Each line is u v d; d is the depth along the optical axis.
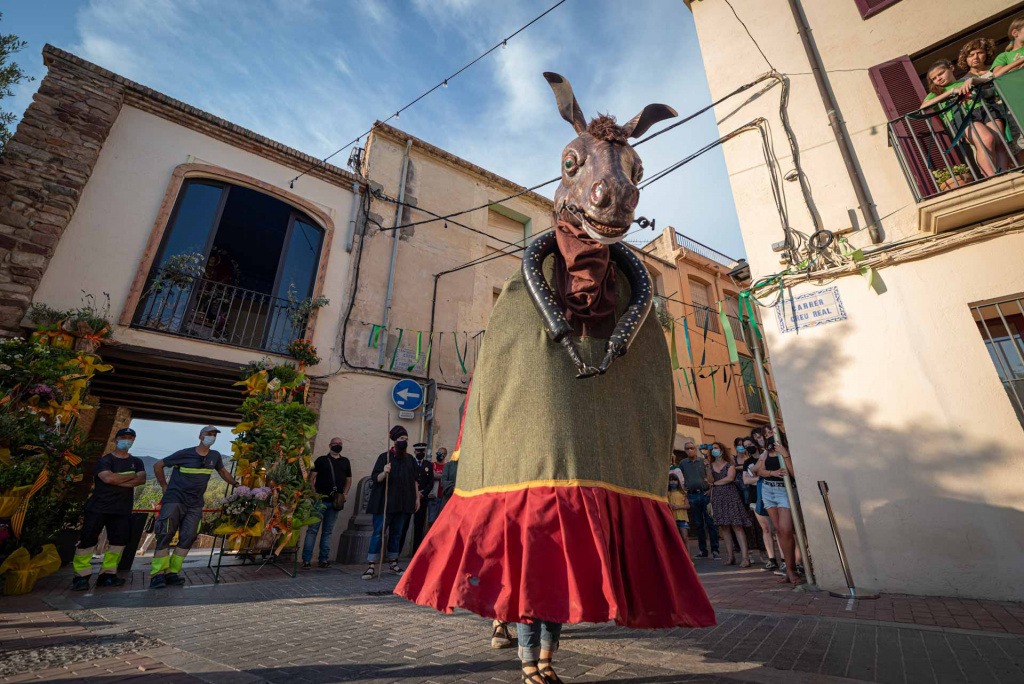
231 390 8.16
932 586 4.31
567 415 1.77
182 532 5.05
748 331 6.07
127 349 6.73
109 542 4.87
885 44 6.10
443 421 9.57
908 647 2.51
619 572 1.58
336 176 9.73
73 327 6.17
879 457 4.80
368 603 3.94
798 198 5.96
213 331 8.04
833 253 5.55
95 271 6.93
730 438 13.69
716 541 8.59
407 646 2.50
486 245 11.69
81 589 4.51
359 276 9.42
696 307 14.55
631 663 2.19
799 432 5.25
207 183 8.52
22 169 6.55
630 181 1.77
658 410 2.01
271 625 3.04
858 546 4.69
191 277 7.73
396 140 11.00
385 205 10.30
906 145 5.39
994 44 5.37
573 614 1.41
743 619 3.32
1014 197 4.56
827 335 5.36
